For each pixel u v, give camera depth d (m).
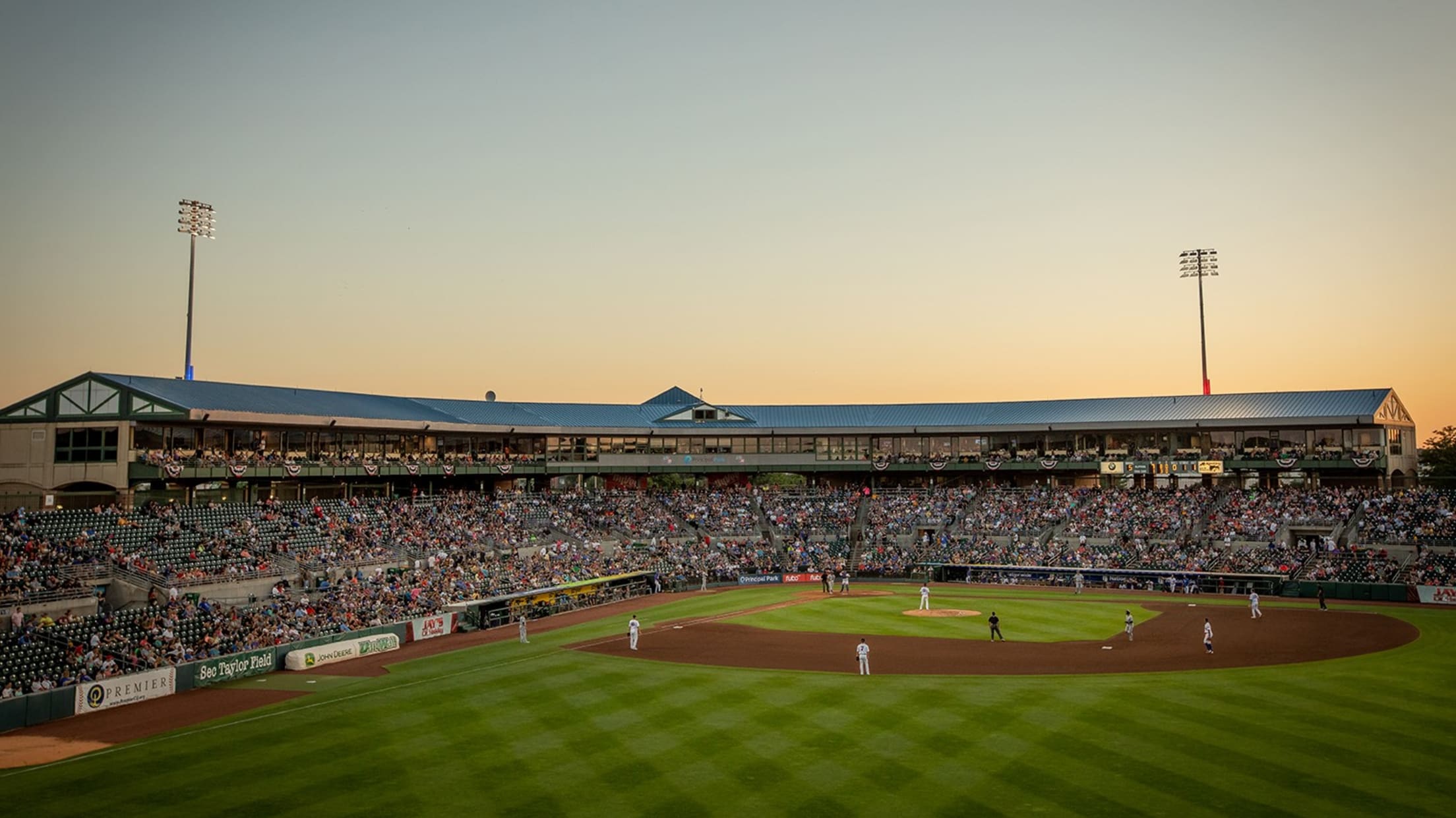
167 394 68.62
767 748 33.47
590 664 49.66
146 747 35.31
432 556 75.94
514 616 69.12
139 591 54.88
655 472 109.12
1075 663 48.16
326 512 76.44
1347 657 48.84
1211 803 27.27
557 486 107.19
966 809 27.19
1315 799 27.48
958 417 112.06
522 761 32.53
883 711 38.38
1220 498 95.81
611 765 31.83
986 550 95.00
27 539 54.47
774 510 107.12
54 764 33.34
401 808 28.09
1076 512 98.50
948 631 59.72
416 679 46.88
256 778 31.16
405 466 88.31
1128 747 32.66
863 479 116.38
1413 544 79.19
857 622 64.25
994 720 36.50
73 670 43.81
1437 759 30.97
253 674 49.34
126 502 66.00
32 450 67.38
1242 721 35.84
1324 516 87.62
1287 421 96.06
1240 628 59.25
